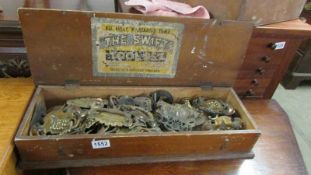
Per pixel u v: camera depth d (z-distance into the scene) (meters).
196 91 0.60
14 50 0.53
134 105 0.54
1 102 0.48
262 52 0.68
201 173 0.49
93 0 0.61
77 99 0.54
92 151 0.44
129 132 0.45
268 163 0.54
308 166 0.90
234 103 0.58
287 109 1.16
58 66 0.51
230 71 0.59
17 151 0.42
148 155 0.47
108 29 0.49
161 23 0.50
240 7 0.54
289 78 1.28
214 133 0.47
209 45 0.54
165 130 0.50
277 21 0.67
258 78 0.74
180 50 0.54
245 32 0.54
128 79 0.56
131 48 0.52
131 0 0.55
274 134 0.61
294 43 0.69
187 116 0.53
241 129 0.52
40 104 0.51
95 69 0.53
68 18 0.46
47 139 0.41
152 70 0.56
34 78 0.52
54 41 0.48
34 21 0.45
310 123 1.10
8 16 0.52
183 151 0.48
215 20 0.51
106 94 0.56
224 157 0.50
